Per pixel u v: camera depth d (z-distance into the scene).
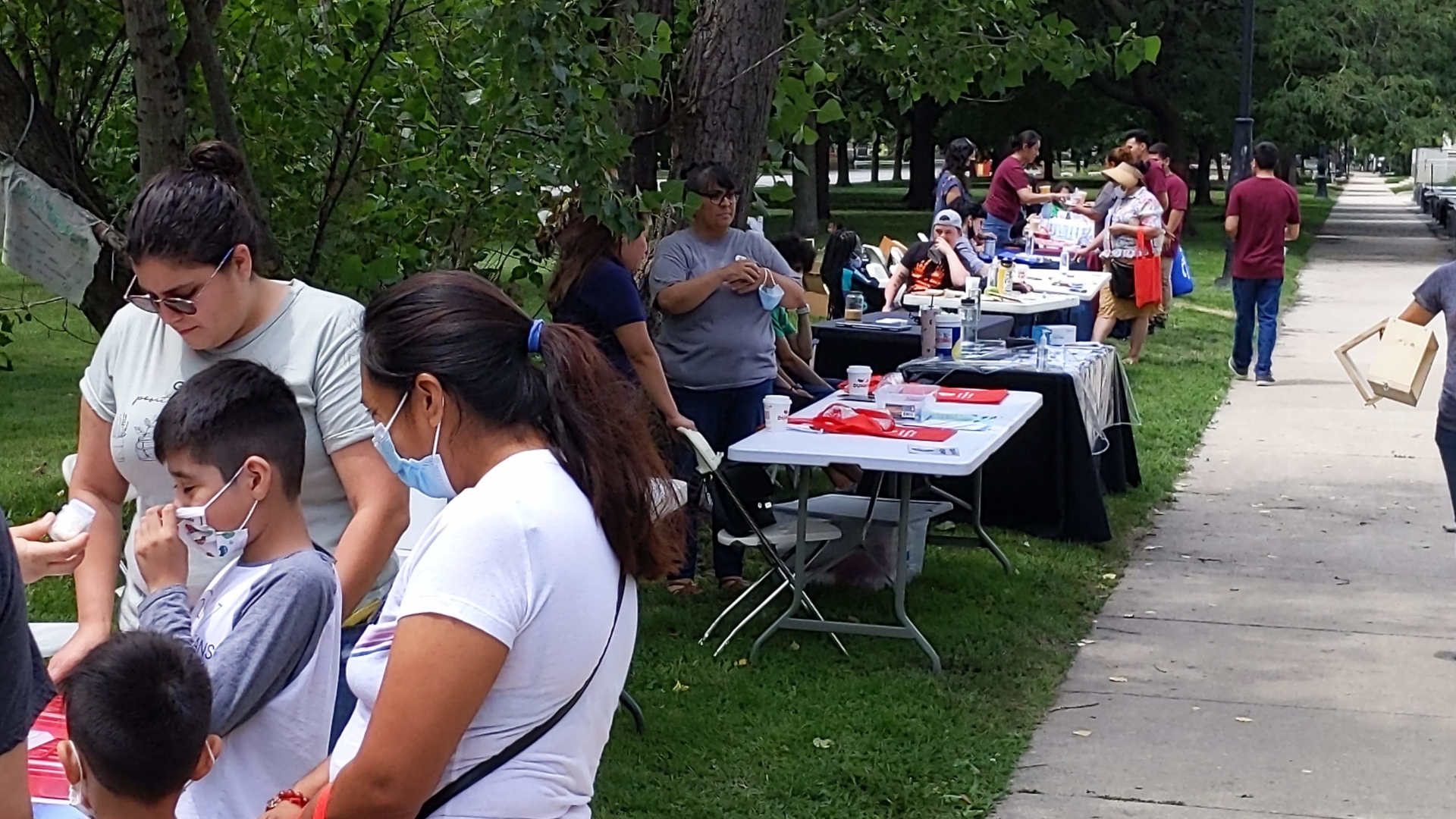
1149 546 7.57
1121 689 5.50
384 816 1.99
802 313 8.70
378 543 2.90
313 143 6.23
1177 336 15.38
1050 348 8.13
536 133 5.74
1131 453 8.66
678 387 6.36
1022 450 7.59
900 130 40.59
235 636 2.55
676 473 5.91
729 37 6.91
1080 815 4.43
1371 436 10.31
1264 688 5.52
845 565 6.61
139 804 2.25
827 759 4.77
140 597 3.04
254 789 2.57
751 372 6.43
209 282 2.83
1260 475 9.16
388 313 2.15
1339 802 4.52
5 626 1.71
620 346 5.60
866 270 11.62
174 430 2.62
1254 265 12.41
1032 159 14.75
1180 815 4.43
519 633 2.01
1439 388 12.12
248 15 6.16
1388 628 6.25
